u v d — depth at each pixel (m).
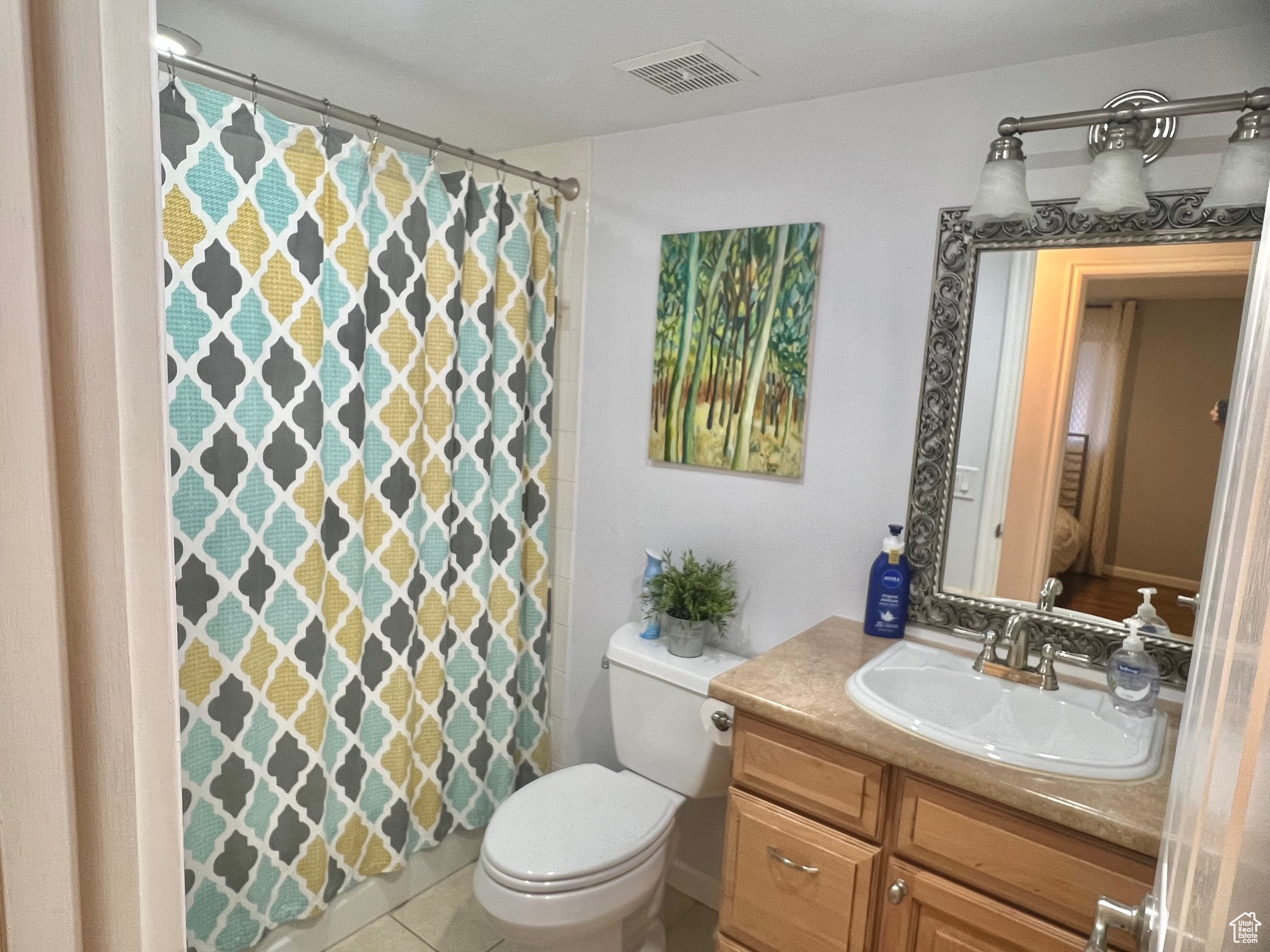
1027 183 1.71
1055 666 1.74
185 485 1.63
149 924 0.40
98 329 0.34
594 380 2.46
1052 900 1.30
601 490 2.48
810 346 2.02
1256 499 0.38
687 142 2.20
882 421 1.93
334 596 1.93
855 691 1.58
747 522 2.18
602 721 2.56
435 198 2.04
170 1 1.59
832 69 1.78
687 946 2.16
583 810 1.93
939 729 1.44
